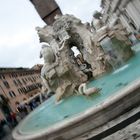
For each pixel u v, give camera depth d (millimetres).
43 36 10734
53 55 9234
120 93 4020
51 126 4629
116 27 9477
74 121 4172
